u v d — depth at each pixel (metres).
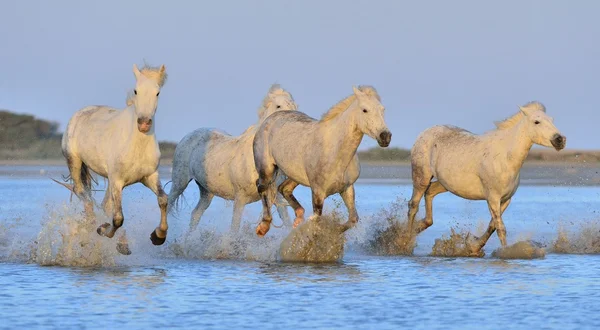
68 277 24.72
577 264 27.89
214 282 23.95
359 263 28.30
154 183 27.28
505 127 29.56
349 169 27.88
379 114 26.19
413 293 22.28
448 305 20.73
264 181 29.88
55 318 19.19
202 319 19.14
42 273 25.50
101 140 27.64
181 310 20.06
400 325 18.67
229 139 33.03
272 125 29.78
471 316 19.53
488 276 25.12
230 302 21.00
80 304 20.70
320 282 23.98
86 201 29.23
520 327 18.50
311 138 27.86
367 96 26.44
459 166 30.28
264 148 29.81
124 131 26.62
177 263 28.14
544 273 25.77
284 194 30.56
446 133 31.62
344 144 26.95
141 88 25.19
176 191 34.94
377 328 18.39
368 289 22.84
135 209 40.78
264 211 29.91
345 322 18.91
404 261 28.91
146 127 24.97
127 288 22.91
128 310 20.05
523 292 22.44
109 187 28.12
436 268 26.94
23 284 23.44
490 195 29.73
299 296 21.83
